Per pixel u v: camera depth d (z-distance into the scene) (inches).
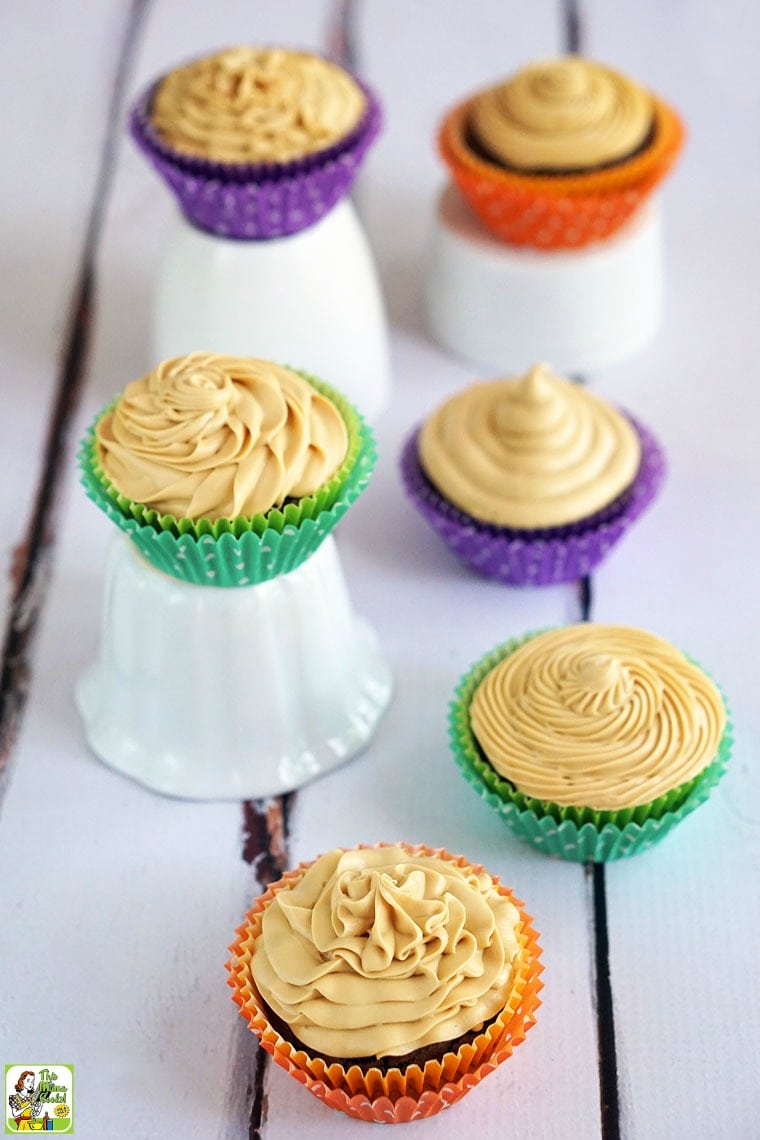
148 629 22.4
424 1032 19.6
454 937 19.9
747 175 30.3
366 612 24.9
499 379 26.0
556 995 21.3
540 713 22.0
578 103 26.4
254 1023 20.1
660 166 26.8
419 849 21.3
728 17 32.9
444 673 24.2
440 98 31.4
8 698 24.1
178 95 25.5
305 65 25.6
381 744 23.5
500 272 26.9
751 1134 20.2
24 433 26.8
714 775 22.2
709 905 22.0
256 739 22.9
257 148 24.8
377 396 27.0
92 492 22.3
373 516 26.0
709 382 27.3
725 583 24.9
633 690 22.1
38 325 28.4
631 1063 20.7
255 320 25.9
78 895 22.2
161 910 22.0
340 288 26.2
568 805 21.6
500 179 26.3
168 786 23.0
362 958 19.8
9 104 31.6
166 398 21.9
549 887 22.2
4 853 22.6
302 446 21.8
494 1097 20.6
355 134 25.4
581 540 24.1
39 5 33.3
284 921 20.4
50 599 25.0
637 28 32.7
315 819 22.8
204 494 21.5
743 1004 21.2
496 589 25.1
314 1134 20.4
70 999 21.3
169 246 26.3
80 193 30.3
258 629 22.3
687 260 29.1
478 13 33.0
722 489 26.0
